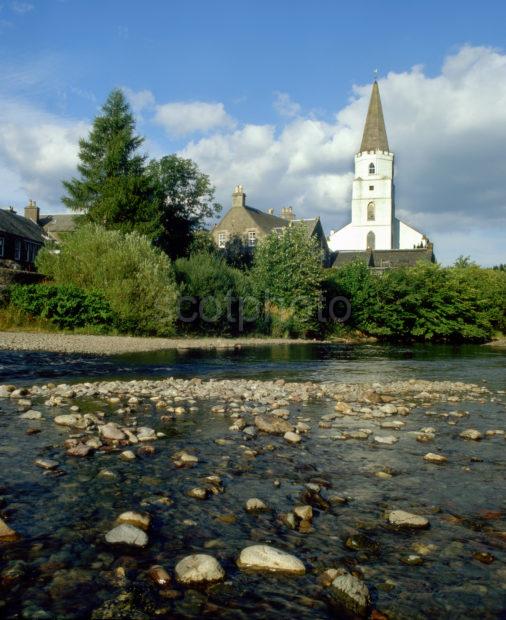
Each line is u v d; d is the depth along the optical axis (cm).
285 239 3750
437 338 4506
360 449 595
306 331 3922
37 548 321
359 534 354
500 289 4738
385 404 909
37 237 5053
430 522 386
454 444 629
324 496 438
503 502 431
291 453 569
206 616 256
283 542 345
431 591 288
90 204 4112
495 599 281
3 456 511
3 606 257
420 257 7050
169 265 2780
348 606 269
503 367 1819
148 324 2598
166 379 1186
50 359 1489
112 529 343
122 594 272
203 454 552
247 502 404
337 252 7462
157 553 321
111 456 528
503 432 699
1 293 2378
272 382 1193
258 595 277
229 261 5919
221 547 333
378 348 3100
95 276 2567
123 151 4100
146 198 4128
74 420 653
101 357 1644
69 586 278
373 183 8512
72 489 428
